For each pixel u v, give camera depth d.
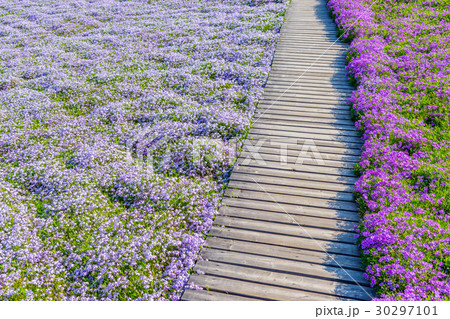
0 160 9.02
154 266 5.89
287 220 6.49
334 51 13.26
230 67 12.47
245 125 9.25
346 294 5.11
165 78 12.42
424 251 5.27
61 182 7.89
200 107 10.40
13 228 6.76
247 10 19.11
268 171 7.77
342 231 6.16
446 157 7.14
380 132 8.06
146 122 10.16
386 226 5.67
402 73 10.52
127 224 6.69
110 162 8.52
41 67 14.16
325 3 19.16
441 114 8.41
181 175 7.97
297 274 5.51
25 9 24.39
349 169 7.59
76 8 23.70
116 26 18.89
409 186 6.59
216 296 5.29
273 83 11.37
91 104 11.35
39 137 9.80
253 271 5.62
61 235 6.62
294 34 15.15
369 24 14.08
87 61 14.52
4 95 12.14
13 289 5.61
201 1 22.14
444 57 11.02
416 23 14.05
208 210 6.87
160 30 17.45
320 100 10.24
